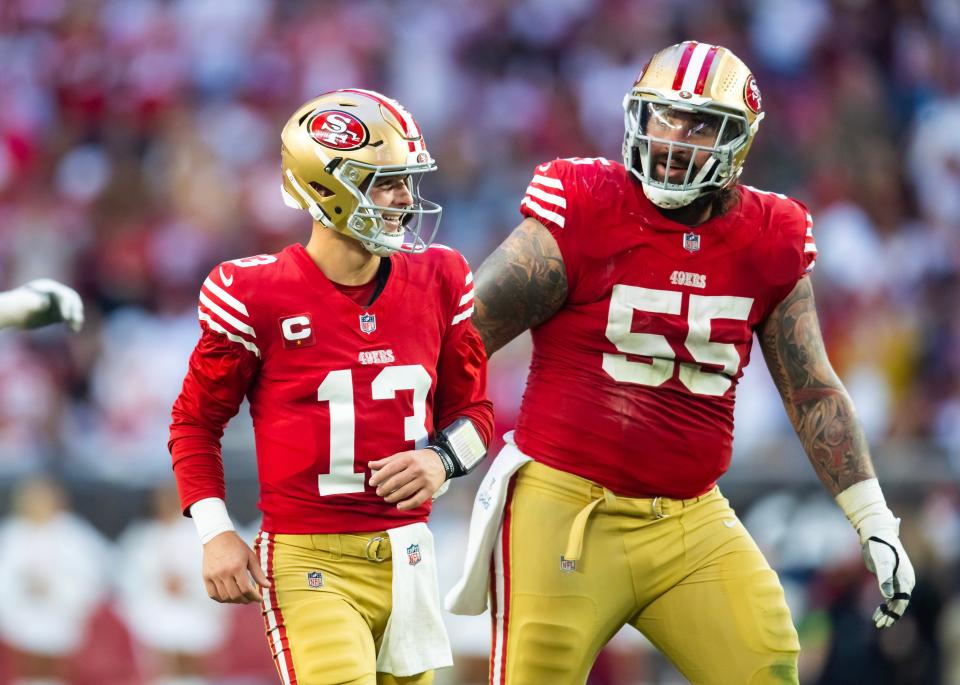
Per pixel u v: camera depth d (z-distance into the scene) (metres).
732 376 13.65
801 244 13.55
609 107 44.44
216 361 12.39
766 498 26.80
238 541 12.38
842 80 46.38
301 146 12.30
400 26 44.69
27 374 31.98
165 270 36.94
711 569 13.51
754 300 13.50
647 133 12.98
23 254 36.56
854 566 26.17
